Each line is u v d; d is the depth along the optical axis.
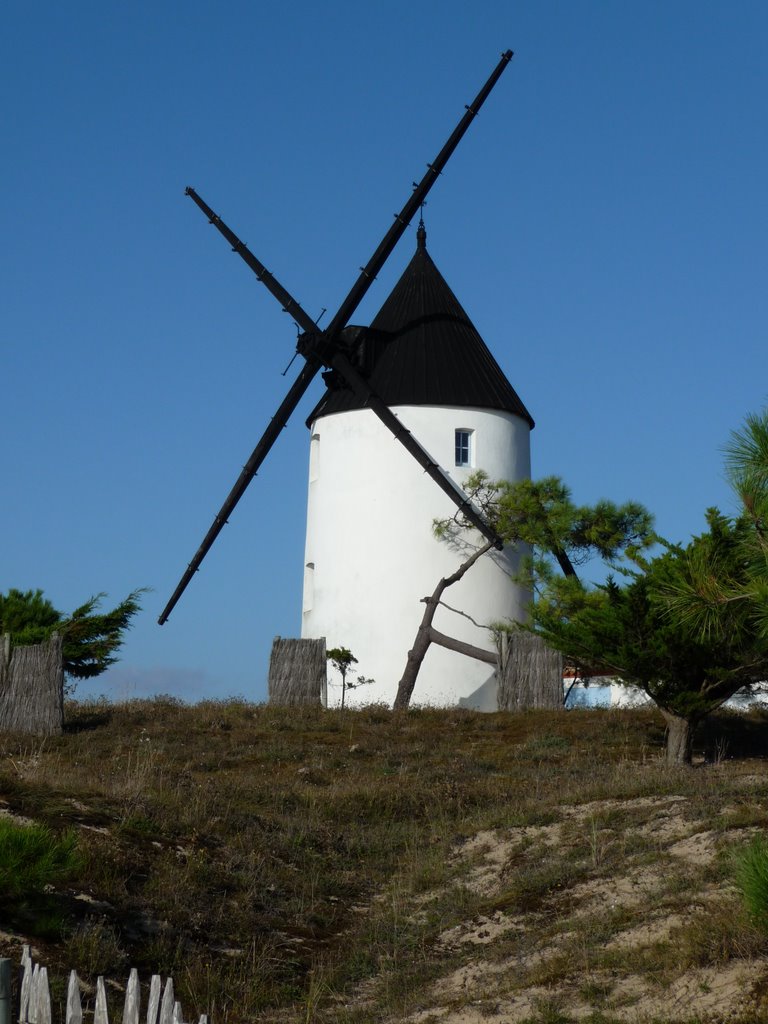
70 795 16.16
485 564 36.66
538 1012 10.60
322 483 38.75
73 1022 9.01
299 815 18.62
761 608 10.63
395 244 36.91
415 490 36.97
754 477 10.09
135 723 26.97
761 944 10.55
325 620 37.62
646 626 20.55
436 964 12.67
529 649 29.55
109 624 30.88
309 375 37.28
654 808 16.31
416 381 37.50
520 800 19.16
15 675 26.27
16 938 11.82
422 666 35.62
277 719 27.38
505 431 38.16
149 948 12.49
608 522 33.31
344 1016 11.66
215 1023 11.39
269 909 14.43
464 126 36.69
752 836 13.84
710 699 21.11
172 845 15.38
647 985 10.62
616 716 27.25
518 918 13.48
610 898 13.28
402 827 18.38
